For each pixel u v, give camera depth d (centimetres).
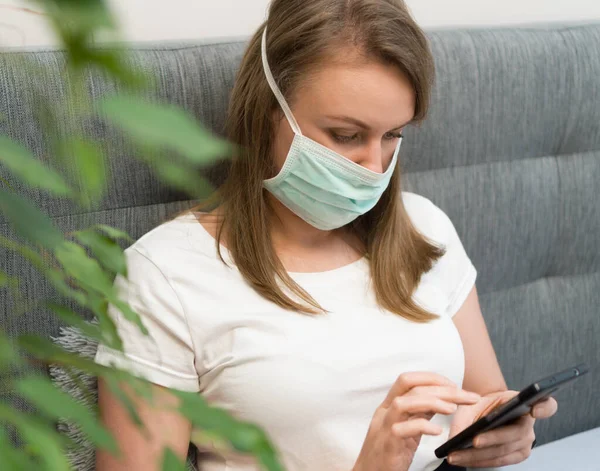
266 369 115
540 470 140
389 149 121
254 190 119
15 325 113
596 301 175
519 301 166
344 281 126
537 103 160
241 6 151
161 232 121
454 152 154
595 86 166
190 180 29
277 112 117
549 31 163
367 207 120
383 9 112
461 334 140
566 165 168
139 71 27
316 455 116
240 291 118
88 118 114
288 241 127
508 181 160
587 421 178
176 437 110
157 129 25
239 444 34
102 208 122
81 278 39
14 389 33
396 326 124
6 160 29
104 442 32
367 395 119
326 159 114
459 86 151
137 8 142
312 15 112
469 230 157
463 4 174
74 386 110
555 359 171
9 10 125
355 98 111
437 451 119
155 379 114
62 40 25
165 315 114
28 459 30
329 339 119
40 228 33
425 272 134
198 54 128
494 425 112
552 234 167
